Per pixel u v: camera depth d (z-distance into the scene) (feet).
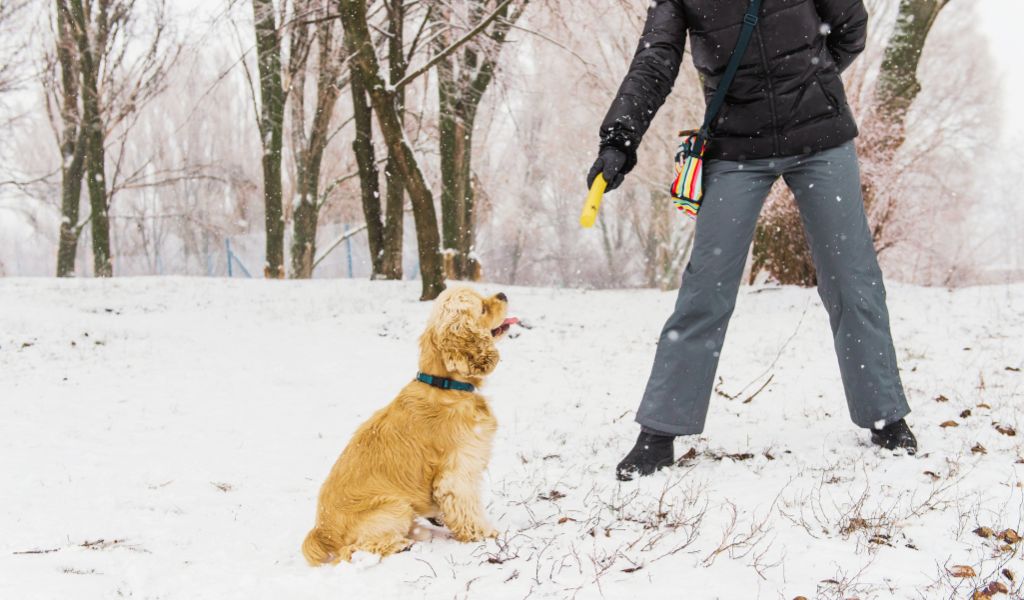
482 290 51.70
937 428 16.35
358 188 114.11
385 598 9.45
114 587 9.99
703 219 14.33
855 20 14.06
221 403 25.75
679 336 14.30
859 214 14.29
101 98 79.92
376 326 40.04
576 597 9.28
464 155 72.69
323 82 79.15
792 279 41.37
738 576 9.73
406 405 11.76
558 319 40.24
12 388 27.14
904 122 45.16
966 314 30.91
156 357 32.89
